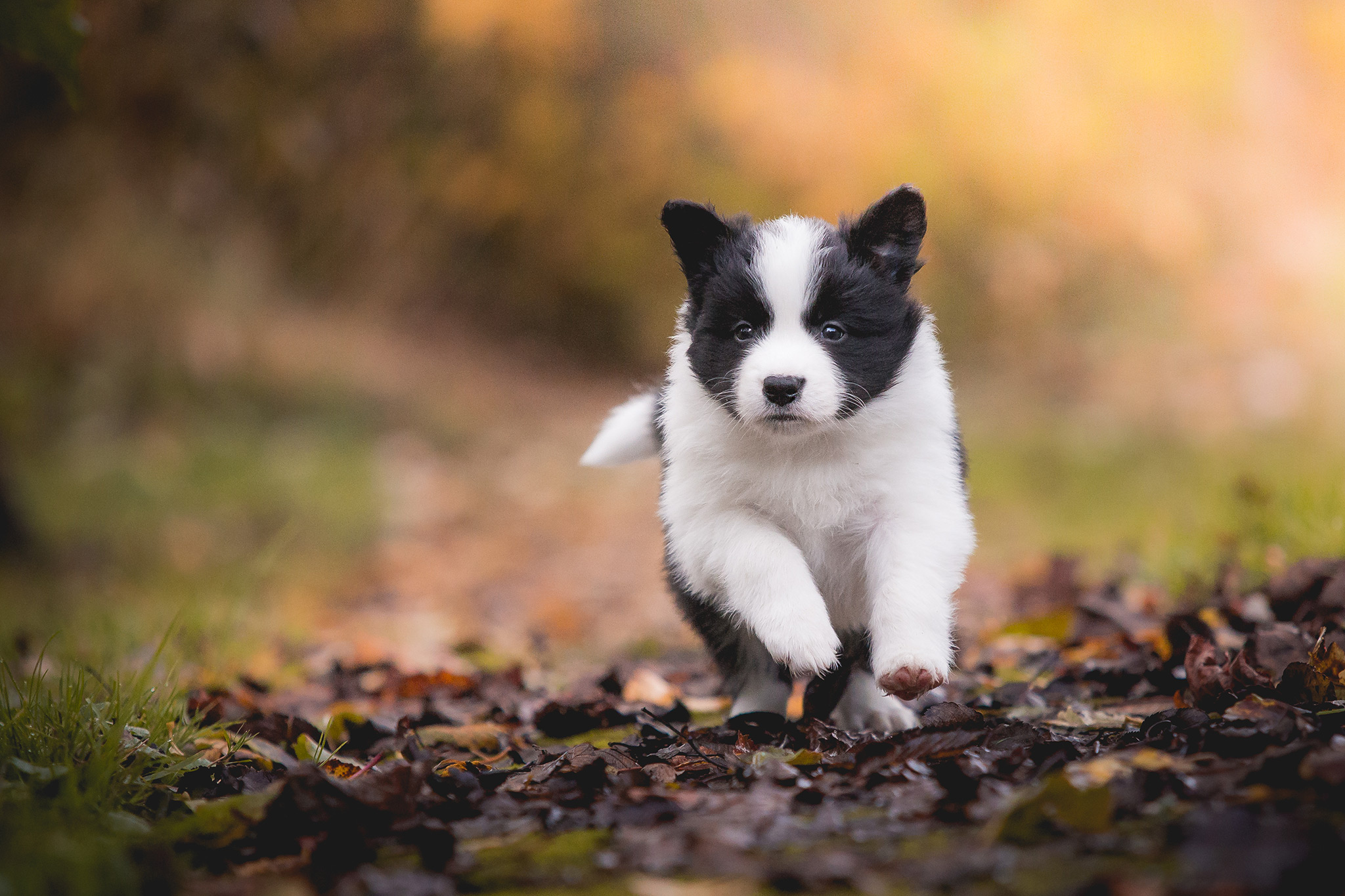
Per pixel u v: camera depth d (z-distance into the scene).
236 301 17.45
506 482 15.25
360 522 12.76
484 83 20.88
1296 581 4.57
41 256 16.72
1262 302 15.01
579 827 2.81
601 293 22.67
